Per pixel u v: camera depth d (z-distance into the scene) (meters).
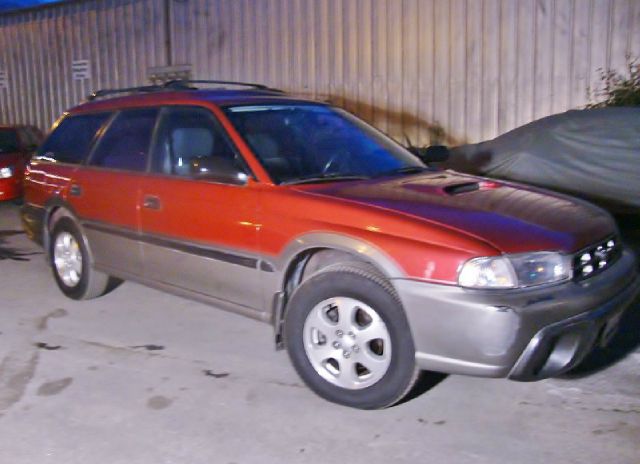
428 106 9.96
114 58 13.54
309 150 4.61
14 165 10.41
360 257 3.68
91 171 5.49
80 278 5.75
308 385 3.99
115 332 5.17
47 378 4.38
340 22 10.55
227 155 4.48
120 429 3.71
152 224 4.86
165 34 12.65
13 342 5.02
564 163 6.85
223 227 4.35
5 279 6.75
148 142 5.06
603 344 3.88
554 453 3.37
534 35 9.01
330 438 3.57
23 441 3.61
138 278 5.16
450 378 4.20
